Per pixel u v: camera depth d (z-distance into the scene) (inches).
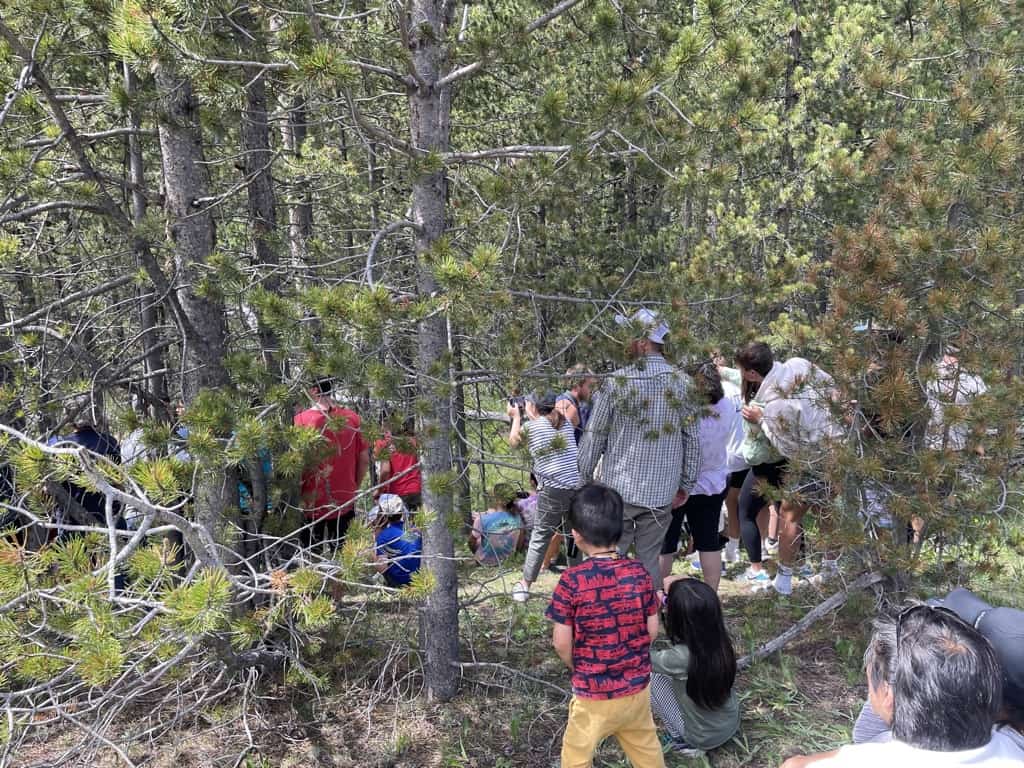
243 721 145.0
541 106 136.0
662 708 141.0
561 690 150.9
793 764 63.4
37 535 119.9
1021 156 151.3
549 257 220.7
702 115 138.7
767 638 182.9
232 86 123.4
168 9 108.1
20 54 118.3
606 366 172.9
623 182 284.5
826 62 319.6
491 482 255.8
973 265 147.6
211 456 111.1
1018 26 180.2
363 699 159.6
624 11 141.1
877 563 159.8
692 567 237.6
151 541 117.8
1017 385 141.0
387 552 173.5
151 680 103.9
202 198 156.0
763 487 169.0
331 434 167.6
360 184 238.2
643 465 167.6
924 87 204.1
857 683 161.0
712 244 309.1
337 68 107.9
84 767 134.6
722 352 188.1
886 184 162.1
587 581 113.7
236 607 142.4
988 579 172.2
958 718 56.7
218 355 161.0
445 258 115.3
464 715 153.5
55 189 163.2
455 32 168.1
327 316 111.6
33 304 206.1
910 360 154.3
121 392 186.5
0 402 158.1
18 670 97.0
